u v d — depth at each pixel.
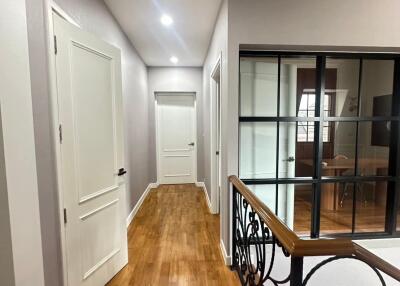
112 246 2.03
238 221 2.04
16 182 0.89
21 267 0.91
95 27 2.12
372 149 2.62
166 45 3.49
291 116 2.34
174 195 4.43
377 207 2.78
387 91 2.51
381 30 2.11
